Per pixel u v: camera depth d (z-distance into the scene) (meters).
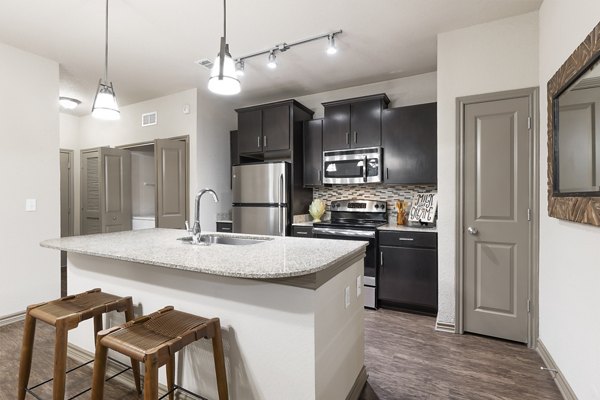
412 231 3.27
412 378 2.10
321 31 2.82
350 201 4.18
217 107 4.67
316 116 4.51
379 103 3.74
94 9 2.48
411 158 3.57
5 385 1.99
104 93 2.33
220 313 1.68
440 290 2.86
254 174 4.17
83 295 1.95
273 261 1.51
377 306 3.46
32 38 2.91
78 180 5.54
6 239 2.99
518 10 2.49
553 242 2.15
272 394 1.53
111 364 2.11
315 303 1.43
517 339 2.59
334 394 1.64
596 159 1.46
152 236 2.49
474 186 2.72
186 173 4.37
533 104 2.50
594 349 1.58
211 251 1.79
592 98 1.50
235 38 2.94
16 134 3.07
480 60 2.68
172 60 3.40
